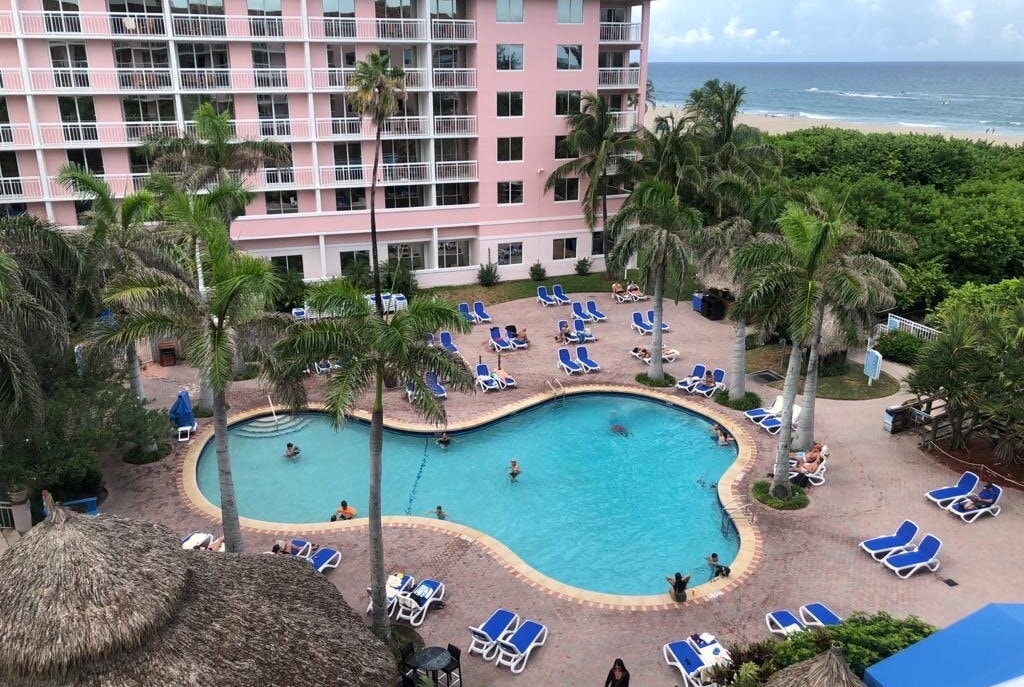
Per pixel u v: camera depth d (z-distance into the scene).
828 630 13.41
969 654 11.02
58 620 9.41
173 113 37.47
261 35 37.22
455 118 41.25
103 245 22.25
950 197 45.25
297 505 22.27
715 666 13.54
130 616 9.72
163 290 16.09
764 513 20.98
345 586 17.95
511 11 40.31
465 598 17.56
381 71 32.47
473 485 23.39
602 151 38.84
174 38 35.31
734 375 27.83
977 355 22.56
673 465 24.61
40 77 34.47
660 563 19.45
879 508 21.05
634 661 15.44
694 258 28.70
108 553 10.16
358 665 11.65
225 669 10.21
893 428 25.45
